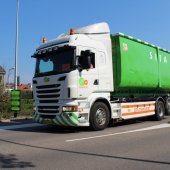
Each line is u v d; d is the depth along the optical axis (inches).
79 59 461.7
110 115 511.8
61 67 463.8
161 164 266.4
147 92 642.8
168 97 706.2
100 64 494.6
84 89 463.5
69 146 348.5
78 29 511.2
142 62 593.3
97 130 486.3
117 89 529.0
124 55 534.0
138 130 482.9
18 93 728.3
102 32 511.5
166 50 698.8
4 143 376.2
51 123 468.4
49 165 263.1
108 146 346.0
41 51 496.1
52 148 337.7
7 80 1026.7
